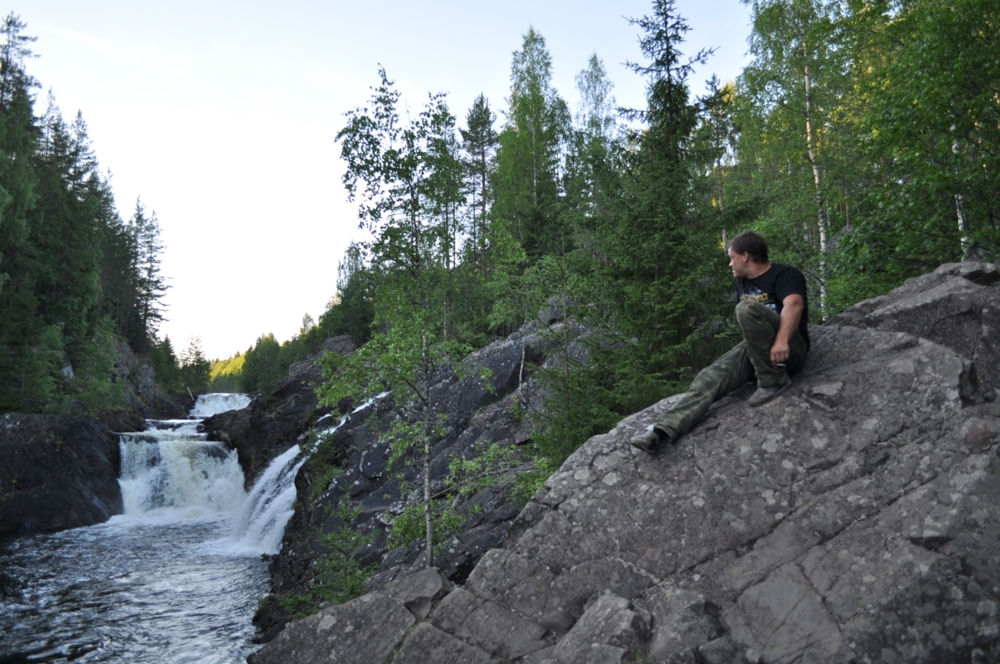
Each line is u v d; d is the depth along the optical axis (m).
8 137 46.66
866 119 12.41
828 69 20.75
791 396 5.00
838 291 12.32
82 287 52.53
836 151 20.47
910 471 4.38
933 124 11.25
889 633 3.92
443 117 8.84
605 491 5.16
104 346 50.66
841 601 4.11
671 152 11.65
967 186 10.76
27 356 37.56
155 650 11.86
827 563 4.29
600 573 4.85
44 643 12.27
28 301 39.50
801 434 4.81
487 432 14.76
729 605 4.37
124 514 29.64
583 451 5.49
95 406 40.47
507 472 11.17
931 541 4.07
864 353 5.13
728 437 5.01
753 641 4.18
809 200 20.33
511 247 9.01
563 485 5.33
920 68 11.52
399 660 4.89
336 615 5.25
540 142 37.50
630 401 9.82
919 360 4.73
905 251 11.37
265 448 31.45
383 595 5.28
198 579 17.08
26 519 25.86
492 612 4.93
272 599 13.98
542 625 4.80
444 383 17.58
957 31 10.93
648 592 4.66
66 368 46.62
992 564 3.93
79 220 56.09
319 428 24.14
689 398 5.20
